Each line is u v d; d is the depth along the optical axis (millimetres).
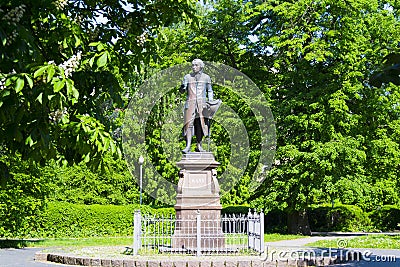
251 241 16156
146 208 30156
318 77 26031
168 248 15578
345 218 32469
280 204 25703
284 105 25938
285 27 26016
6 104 4859
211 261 13477
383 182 26578
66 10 6215
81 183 33500
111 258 14359
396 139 26875
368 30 27031
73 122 5336
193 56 28875
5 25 4863
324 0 24719
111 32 6809
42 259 16422
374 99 25578
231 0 27828
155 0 7152
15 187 21484
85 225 28344
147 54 7105
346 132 25375
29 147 5426
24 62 5082
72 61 5828
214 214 15664
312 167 24562
